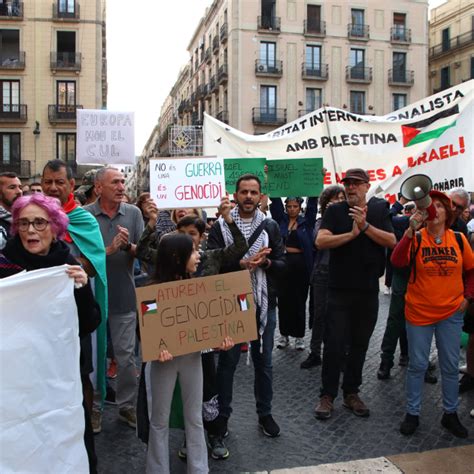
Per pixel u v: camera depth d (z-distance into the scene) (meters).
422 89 41.22
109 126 6.38
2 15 31.77
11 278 2.53
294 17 38.91
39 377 2.59
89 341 3.43
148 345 3.17
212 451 3.78
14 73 31.98
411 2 40.84
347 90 39.78
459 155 6.78
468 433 4.14
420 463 3.65
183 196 4.96
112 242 4.30
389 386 5.21
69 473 2.66
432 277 4.09
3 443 2.51
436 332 4.19
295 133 7.33
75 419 2.69
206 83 46.09
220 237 4.12
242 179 4.16
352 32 39.69
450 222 4.18
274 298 4.16
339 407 4.71
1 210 4.29
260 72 38.16
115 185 4.32
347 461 3.70
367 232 4.26
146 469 3.29
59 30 32.34
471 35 41.94
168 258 3.32
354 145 7.16
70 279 2.69
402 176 6.98
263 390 4.15
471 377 5.02
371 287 4.45
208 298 3.33
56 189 3.79
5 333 2.53
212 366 3.67
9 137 32.16
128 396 4.31
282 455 3.80
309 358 5.94
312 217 6.42
